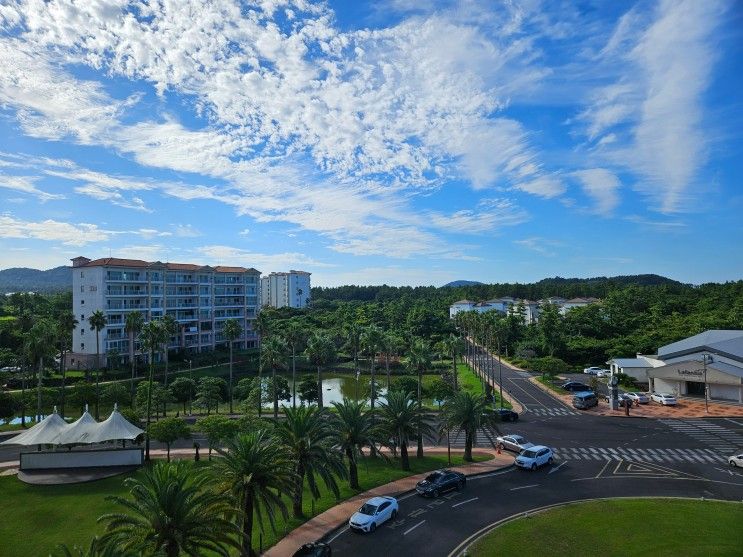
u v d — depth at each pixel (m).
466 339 162.38
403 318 180.38
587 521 35.84
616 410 76.06
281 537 34.28
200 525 24.31
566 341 126.56
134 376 109.94
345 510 38.84
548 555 31.05
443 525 35.91
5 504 42.47
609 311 150.50
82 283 119.56
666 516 36.56
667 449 54.75
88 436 52.91
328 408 48.22
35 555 33.22
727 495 41.00
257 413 78.88
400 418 49.59
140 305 126.25
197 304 143.38
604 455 52.97
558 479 45.69
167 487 24.34
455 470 48.75
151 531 23.78
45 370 103.12
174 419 54.47
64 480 47.97
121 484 47.34
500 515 37.53
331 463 38.28
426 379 115.12
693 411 74.31
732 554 30.94
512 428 66.25
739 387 77.88
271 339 85.94
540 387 98.88
